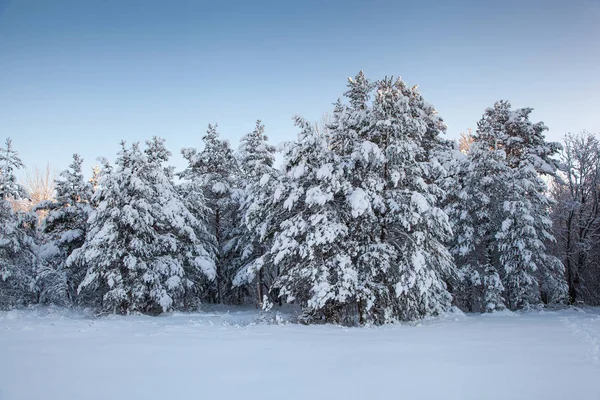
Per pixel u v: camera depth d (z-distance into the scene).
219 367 7.39
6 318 16.80
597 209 32.25
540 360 7.98
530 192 25.34
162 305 22.14
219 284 32.03
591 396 5.70
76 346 9.30
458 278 20.73
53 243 26.86
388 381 6.45
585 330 12.35
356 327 14.80
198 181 30.14
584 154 32.81
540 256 24.19
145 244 22.95
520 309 24.59
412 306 17.06
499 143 27.61
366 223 16.89
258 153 28.59
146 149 26.69
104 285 23.62
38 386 6.11
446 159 25.52
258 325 15.58
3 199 24.97
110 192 22.28
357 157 16.73
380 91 17.08
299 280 16.75
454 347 9.54
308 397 5.66
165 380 6.50
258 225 24.22
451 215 24.42
